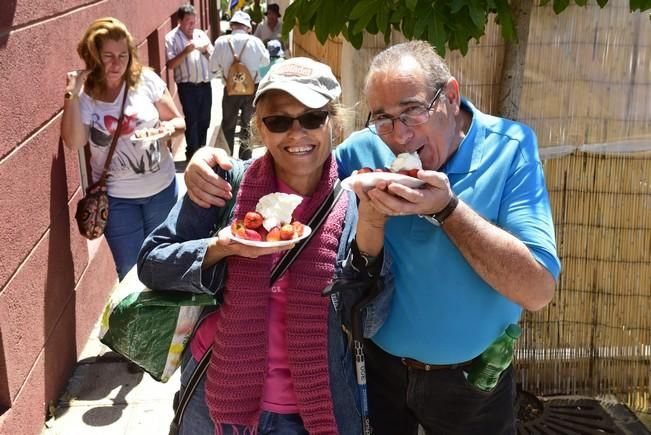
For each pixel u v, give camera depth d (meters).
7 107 3.12
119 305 2.10
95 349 4.28
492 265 1.93
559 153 3.34
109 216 3.96
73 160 4.19
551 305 3.55
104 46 3.71
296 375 2.00
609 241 3.43
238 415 2.01
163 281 2.00
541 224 2.04
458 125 2.21
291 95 1.89
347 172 2.38
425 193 1.82
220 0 23.34
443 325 2.21
